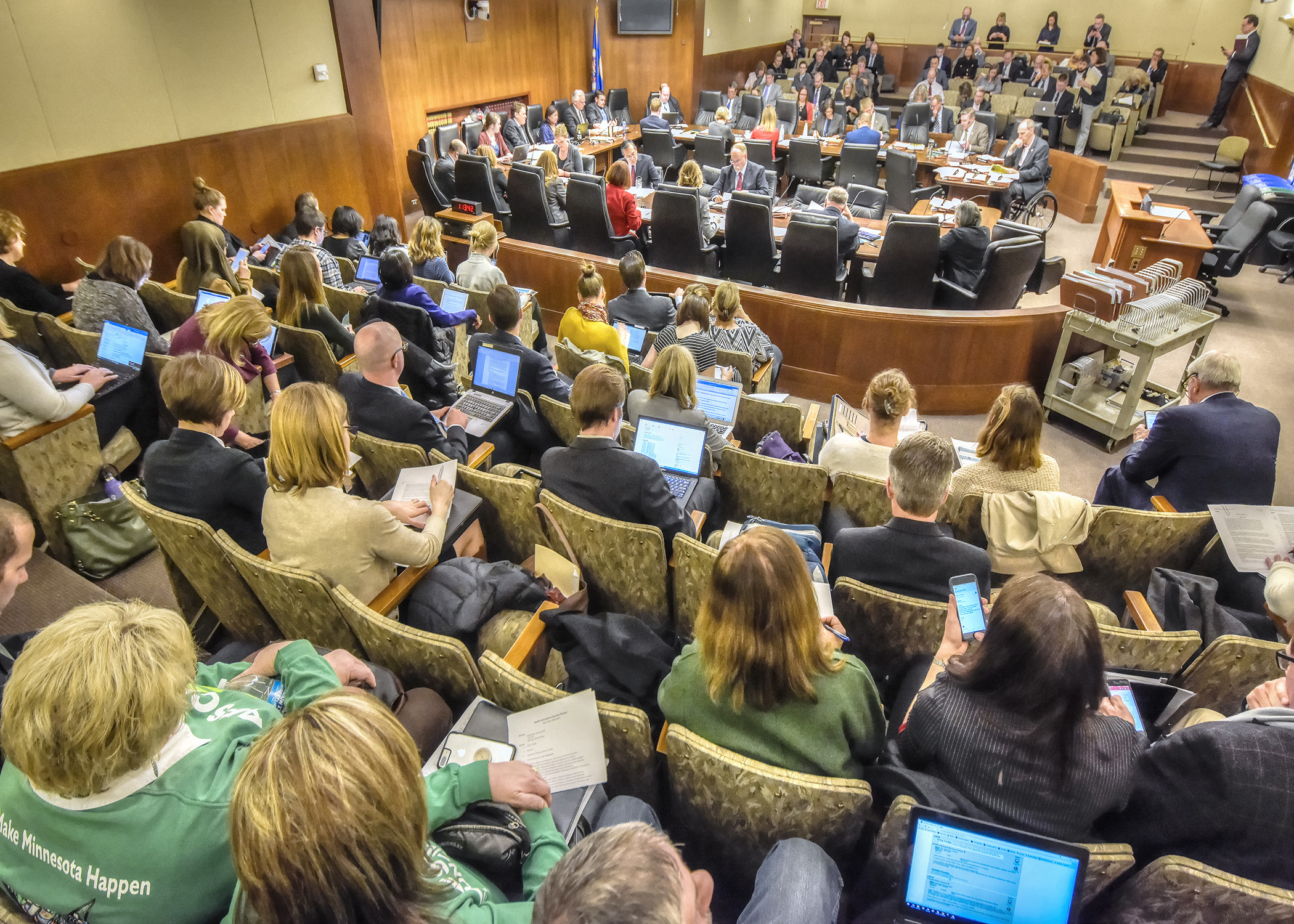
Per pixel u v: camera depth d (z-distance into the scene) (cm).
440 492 230
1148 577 266
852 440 290
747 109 1261
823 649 148
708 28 1436
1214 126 1196
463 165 769
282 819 86
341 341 407
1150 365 439
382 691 169
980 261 591
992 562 248
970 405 534
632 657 197
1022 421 255
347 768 88
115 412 343
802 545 237
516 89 1122
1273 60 1066
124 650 105
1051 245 912
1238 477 300
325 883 87
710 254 682
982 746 135
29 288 444
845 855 155
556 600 224
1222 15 1340
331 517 199
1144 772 143
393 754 93
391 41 905
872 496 265
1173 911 126
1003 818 137
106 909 106
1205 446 301
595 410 233
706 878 122
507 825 132
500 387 346
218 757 117
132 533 310
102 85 568
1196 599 230
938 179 927
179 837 107
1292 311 710
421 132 983
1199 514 249
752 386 430
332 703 95
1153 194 1064
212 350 333
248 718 126
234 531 236
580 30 1216
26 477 292
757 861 159
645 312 477
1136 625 234
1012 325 498
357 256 611
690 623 236
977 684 137
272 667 164
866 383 540
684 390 295
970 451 362
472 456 309
